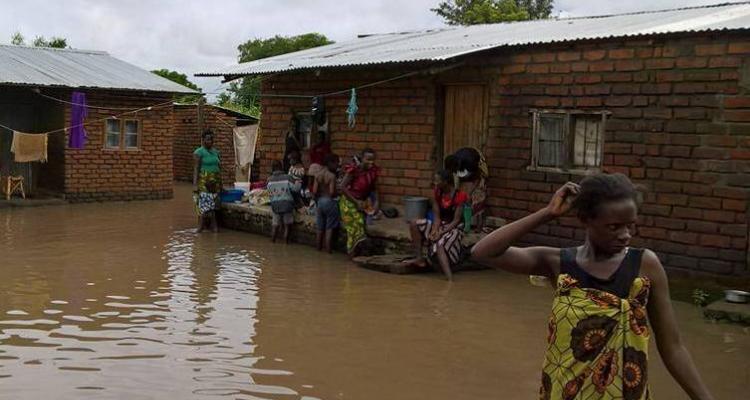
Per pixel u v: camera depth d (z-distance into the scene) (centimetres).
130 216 1612
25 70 1769
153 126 1934
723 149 891
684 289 920
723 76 885
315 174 1193
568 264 285
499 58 1109
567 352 275
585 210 277
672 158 934
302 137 1462
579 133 1043
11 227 1411
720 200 897
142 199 1934
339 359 640
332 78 1366
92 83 1783
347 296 880
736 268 888
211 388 559
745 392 573
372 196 1206
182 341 682
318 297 873
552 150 1063
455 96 1192
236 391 555
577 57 1020
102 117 1848
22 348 651
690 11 1153
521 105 1090
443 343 693
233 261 1102
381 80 1279
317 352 658
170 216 1625
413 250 1077
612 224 273
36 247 1191
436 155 1216
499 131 1119
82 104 1670
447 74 1181
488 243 292
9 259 1081
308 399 542
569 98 1033
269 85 1499
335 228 1190
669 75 930
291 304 835
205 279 966
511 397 554
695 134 913
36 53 1980
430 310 819
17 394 539
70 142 1664
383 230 1124
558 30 1152
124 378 577
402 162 1259
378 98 1289
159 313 783
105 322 743
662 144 942
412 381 587
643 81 955
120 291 885
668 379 591
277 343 682
